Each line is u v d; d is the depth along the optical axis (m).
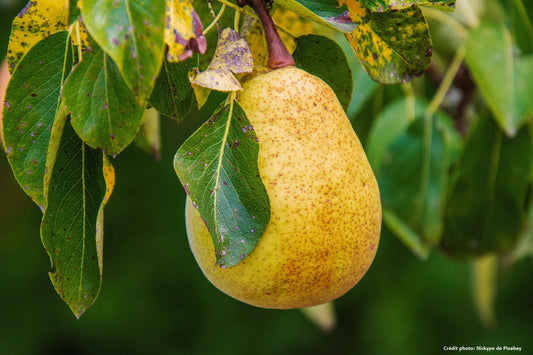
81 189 0.53
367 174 0.56
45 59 0.52
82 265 0.53
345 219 0.54
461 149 0.75
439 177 0.75
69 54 0.52
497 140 0.75
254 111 0.54
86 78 0.51
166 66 0.55
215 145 0.52
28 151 0.52
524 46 0.72
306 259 0.54
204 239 0.55
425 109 0.79
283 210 0.53
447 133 0.79
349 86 0.58
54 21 0.53
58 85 0.52
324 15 0.53
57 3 0.53
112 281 1.65
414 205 0.75
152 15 0.48
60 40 0.52
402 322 1.63
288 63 0.55
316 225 0.53
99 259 0.52
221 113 0.52
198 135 0.52
